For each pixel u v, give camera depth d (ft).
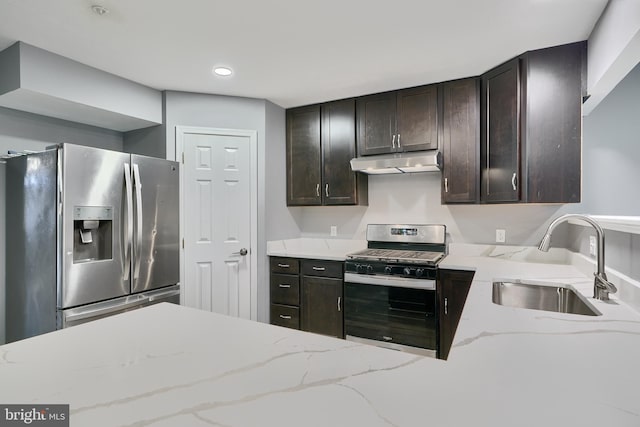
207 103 10.02
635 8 4.59
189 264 9.81
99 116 8.98
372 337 9.02
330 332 9.77
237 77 8.83
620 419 1.93
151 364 2.64
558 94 7.09
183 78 8.87
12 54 7.14
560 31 6.55
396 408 2.02
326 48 7.31
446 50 7.38
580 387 2.30
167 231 8.55
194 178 9.91
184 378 2.41
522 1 5.64
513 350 2.93
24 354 2.84
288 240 11.51
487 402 2.10
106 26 6.44
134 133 10.39
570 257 7.86
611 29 5.47
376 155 9.91
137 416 1.96
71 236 6.77
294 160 11.19
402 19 6.21
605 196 7.84
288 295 10.41
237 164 10.30
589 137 7.93
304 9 5.92
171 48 7.30
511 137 7.66
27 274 7.32
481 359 2.74
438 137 9.12
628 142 7.70
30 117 8.65
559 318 3.86
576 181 6.95
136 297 7.86
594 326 3.57
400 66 8.17
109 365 2.63
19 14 6.04
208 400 2.12
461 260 8.81
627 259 4.59
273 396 2.16
